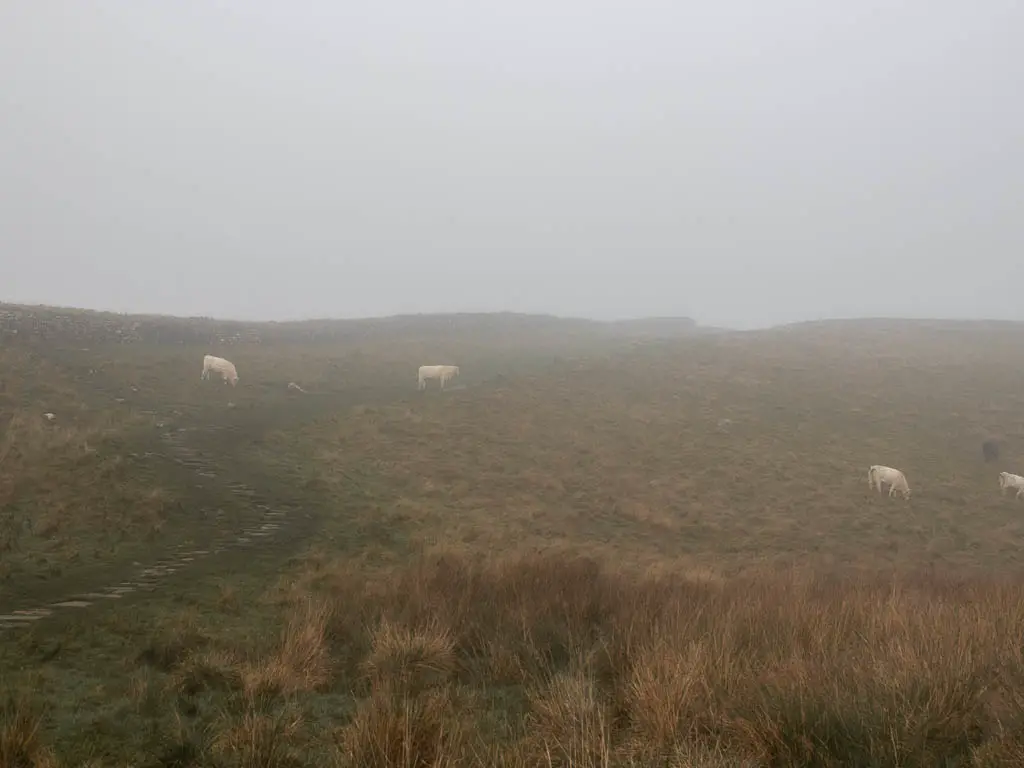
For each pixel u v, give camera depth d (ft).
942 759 14.76
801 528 67.10
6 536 36.86
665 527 64.34
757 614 26.61
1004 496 81.00
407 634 24.14
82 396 72.02
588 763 14.12
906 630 22.81
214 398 85.05
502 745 15.99
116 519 42.57
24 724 15.56
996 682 18.95
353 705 20.30
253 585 35.14
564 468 79.36
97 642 25.25
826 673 18.43
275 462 64.23
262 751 15.60
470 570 36.35
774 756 14.98
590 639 25.85
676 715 16.52
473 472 72.59
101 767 15.12
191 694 20.53
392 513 54.34
